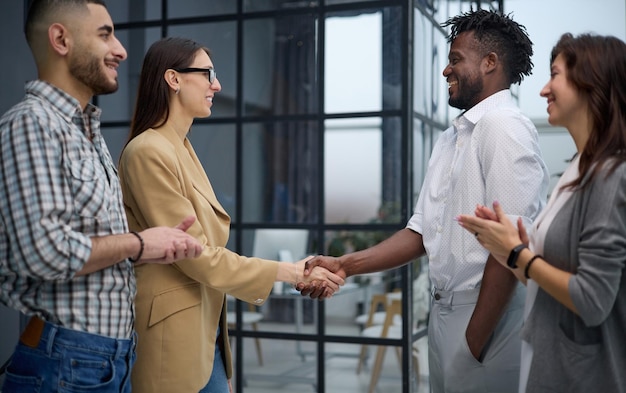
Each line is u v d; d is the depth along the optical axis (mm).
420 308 3580
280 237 3766
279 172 5070
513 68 2232
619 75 1566
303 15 3684
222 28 3773
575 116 1616
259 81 4836
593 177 1533
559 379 1584
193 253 1771
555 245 1581
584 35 1621
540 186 2070
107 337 1696
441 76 4008
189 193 2090
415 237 2488
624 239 1482
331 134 3740
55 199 1581
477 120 2170
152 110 2139
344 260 2475
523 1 5875
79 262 1578
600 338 1555
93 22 1712
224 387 2289
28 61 3721
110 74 1751
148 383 2018
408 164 3514
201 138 3877
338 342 3527
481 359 2074
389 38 3549
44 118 1622
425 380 3633
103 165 1766
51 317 1643
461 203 2127
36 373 1646
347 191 3697
